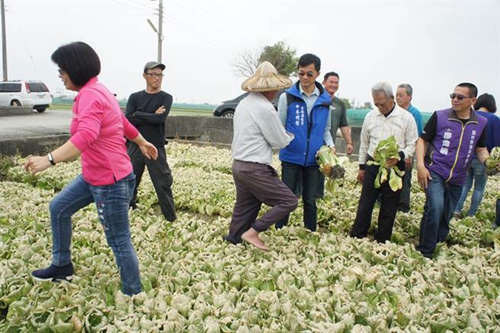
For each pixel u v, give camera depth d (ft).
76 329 10.12
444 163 16.30
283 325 10.33
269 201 14.40
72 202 11.19
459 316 11.05
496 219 21.12
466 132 16.06
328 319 10.71
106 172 10.38
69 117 74.38
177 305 11.14
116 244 11.19
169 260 14.56
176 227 17.80
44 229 16.89
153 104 18.47
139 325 10.36
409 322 10.84
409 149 16.85
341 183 30.37
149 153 13.02
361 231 17.85
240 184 15.20
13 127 51.47
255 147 14.07
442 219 17.90
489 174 16.99
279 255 14.89
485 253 15.92
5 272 12.68
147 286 12.59
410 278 13.38
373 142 17.35
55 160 9.28
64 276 12.10
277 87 13.73
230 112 61.31
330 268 14.06
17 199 21.12
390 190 16.84
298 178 17.57
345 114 23.54
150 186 25.40
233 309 10.97
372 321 10.63
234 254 14.70
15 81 83.56
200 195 24.09
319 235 17.03
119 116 10.83
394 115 16.92
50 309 10.62
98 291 12.01
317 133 16.75
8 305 11.76
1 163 30.45
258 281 12.84
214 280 12.87
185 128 52.95
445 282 13.93
